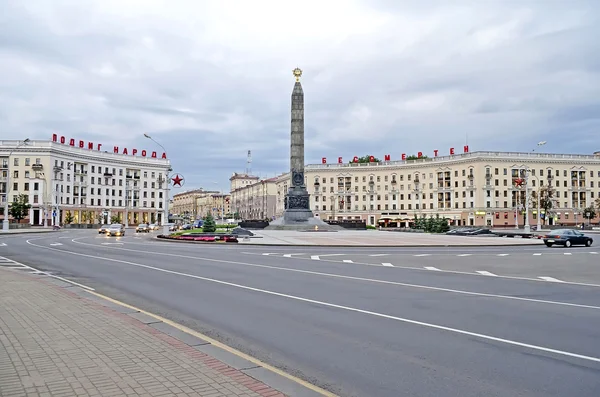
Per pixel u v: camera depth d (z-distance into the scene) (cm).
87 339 823
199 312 1145
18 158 11581
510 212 11794
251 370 679
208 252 3161
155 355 730
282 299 1318
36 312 1060
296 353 810
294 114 7350
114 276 1838
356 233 6600
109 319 992
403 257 2814
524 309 1182
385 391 638
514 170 11912
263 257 2750
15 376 625
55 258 2675
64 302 1191
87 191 13012
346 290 1480
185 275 1864
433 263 2441
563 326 995
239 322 1038
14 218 10656
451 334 928
